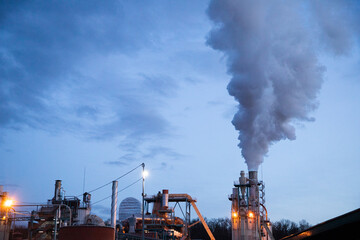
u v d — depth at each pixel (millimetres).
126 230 107438
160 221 106062
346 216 18375
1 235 84688
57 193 97062
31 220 86188
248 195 101188
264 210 104000
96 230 54375
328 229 20266
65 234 53875
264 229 103750
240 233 99250
